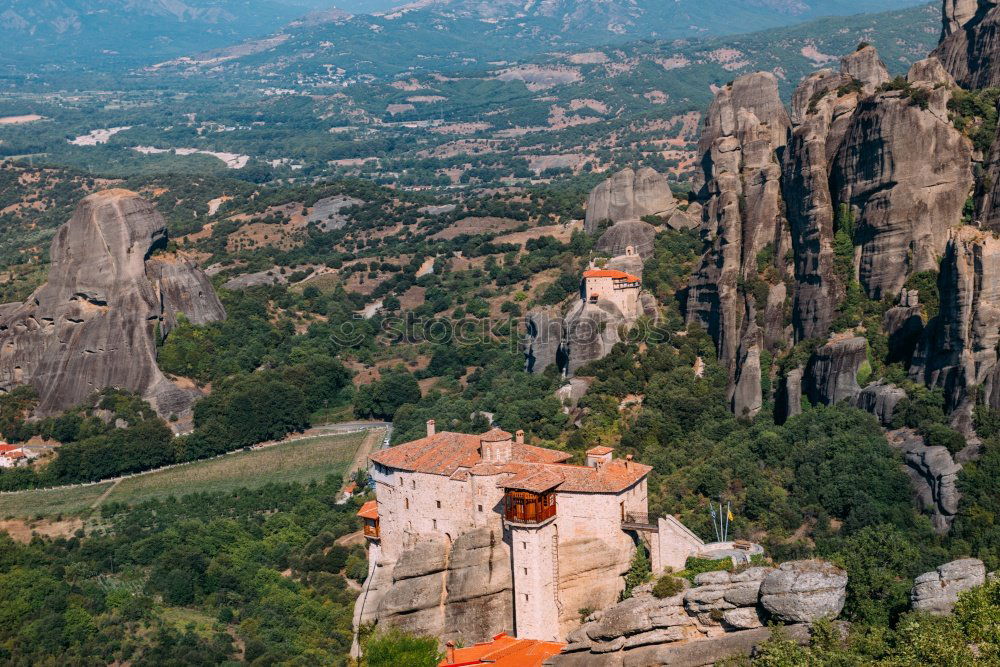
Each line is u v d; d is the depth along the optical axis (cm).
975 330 14138
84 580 16862
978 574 9419
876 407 15038
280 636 14662
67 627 15100
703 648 9869
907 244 16750
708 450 16062
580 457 16162
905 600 9775
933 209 16625
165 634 14812
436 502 13062
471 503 12744
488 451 12925
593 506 12056
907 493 13500
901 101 16888
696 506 14250
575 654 10719
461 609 12469
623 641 10481
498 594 12419
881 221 16912
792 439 15338
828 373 16062
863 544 12144
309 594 16050
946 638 8612
